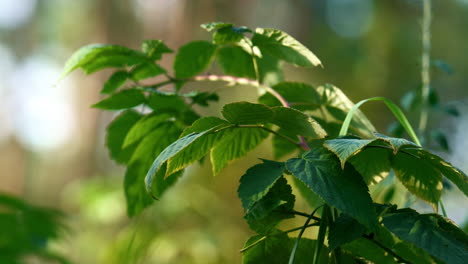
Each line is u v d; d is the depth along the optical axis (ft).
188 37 19.99
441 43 22.50
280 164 2.68
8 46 38.70
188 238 7.39
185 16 19.97
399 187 3.40
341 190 2.58
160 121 3.16
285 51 2.97
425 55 4.17
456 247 2.56
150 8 21.35
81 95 28.96
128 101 3.14
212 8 20.17
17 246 4.49
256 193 2.63
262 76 3.39
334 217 2.74
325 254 2.86
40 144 35.70
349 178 2.60
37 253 4.61
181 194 7.58
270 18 23.50
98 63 3.16
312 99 3.11
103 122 29.04
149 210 6.81
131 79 3.23
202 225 7.81
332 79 19.85
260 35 2.97
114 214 8.34
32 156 36.11
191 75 3.31
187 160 2.81
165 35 20.65
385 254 2.85
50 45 39.55
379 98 2.89
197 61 3.30
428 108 4.08
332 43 23.09
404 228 2.60
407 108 4.23
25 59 38.96
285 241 2.87
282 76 3.38
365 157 2.88
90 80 28.73
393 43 20.57
